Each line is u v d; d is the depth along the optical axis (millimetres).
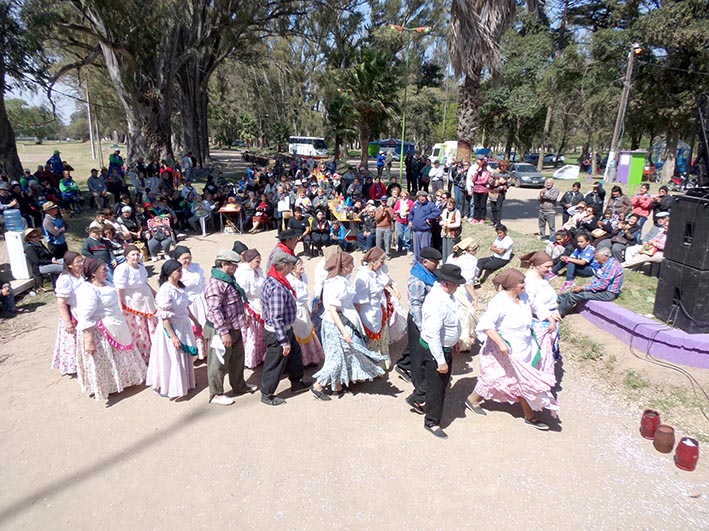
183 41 23469
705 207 5016
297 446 4219
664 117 23516
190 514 3445
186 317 5066
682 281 5328
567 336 6293
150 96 21156
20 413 4816
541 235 11227
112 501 3594
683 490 3703
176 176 19953
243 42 28078
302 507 3498
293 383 5168
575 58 29391
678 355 5156
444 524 3332
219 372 4855
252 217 14648
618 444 4293
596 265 7301
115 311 4969
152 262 11266
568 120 40812
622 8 25797
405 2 31141
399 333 6027
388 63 24516
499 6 11977
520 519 3379
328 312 4770
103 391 4988
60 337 5590
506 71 33125
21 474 3916
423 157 19906
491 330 4328
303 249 12641
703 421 4543
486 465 3961
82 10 17578
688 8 21219
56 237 9336
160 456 4105
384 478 3801
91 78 30062
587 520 3375
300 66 43969
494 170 13281
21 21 13312
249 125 68312
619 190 11344
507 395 4484
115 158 18703
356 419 4648
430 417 4320
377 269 5113
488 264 8797
